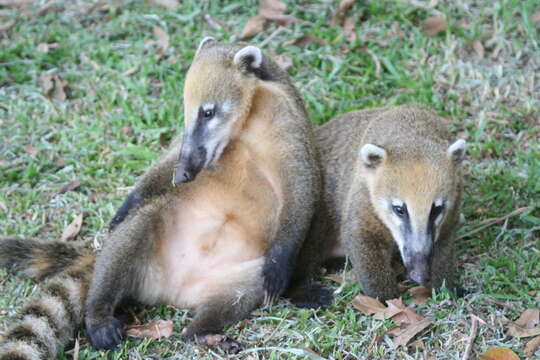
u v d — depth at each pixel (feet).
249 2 47.14
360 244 29.37
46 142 38.11
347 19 45.14
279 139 30.99
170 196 30.01
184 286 29.37
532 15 43.96
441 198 27.68
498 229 32.55
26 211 34.17
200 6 46.96
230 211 30.04
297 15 45.88
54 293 27.99
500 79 41.09
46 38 45.21
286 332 27.30
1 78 42.29
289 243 29.91
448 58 42.24
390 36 43.96
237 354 26.58
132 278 28.81
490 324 27.20
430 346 26.58
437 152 28.63
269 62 32.83
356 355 26.20
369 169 29.09
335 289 30.04
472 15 45.21
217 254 29.63
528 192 34.35
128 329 27.73
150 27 46.01
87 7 47.78
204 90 30.48
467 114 39.52
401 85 41.11
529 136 37.83
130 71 42.47
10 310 28.94
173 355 26.73
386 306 28.94
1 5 48.16
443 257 29.14
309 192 30.63
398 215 27.96
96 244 32.35
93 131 38.68
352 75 42.14
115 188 35.53
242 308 28.43
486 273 29.96
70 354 27.17
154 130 38.27
